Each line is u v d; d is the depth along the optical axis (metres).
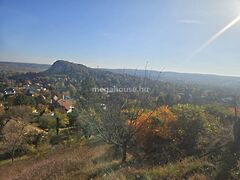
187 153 15.00
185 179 9.03
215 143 14.62
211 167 9.68
